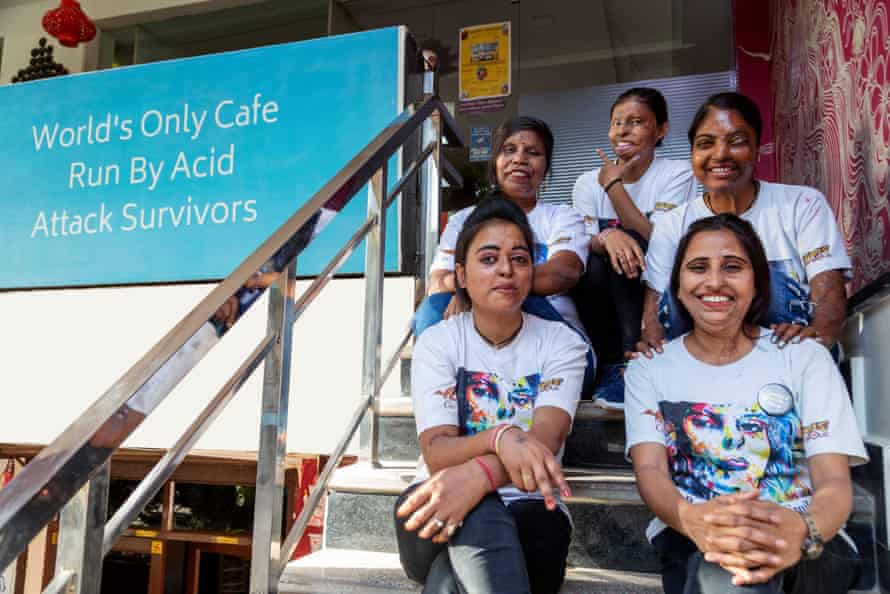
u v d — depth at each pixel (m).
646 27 3.81
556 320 1.35
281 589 1.23
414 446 1.72
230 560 3.25
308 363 1.96
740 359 1.17
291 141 2.14
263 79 2.20
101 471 0.71
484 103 4.00
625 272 1.68
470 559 0.95
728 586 0.92
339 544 1.52
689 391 1.16
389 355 1.99
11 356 2.22
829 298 1.49
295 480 3.02
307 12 4.14
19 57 4.39
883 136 1.58
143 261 2.20
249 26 4.29
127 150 2.28
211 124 2.22
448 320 1.32
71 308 2.19
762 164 3.39
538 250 1.77
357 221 2.04
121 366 2.12
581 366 1.25
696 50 3.69
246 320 1.95
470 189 3.87
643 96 2.09
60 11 3.67
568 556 1.41
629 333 1.74
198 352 0.82
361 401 1.61
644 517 1.38
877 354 1.41
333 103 2.12
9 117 2.41
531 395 1.23
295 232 1.08
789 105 2.89
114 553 3.37
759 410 1.12
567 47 3.89
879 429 1.40
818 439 1.07
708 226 1.19
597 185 2.16
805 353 1.14
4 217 2.36
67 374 2.16
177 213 2.20
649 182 2.14
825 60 2.21
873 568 1.29
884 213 1.58
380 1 4.07
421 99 1.97
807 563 1.01
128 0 4.20
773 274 1.57
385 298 2.03
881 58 1.59
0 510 0.58
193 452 3.09
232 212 2.15
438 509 0.98
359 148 2.08
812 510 0.97
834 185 2.11
